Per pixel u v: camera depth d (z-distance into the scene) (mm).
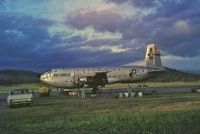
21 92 41250
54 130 18672
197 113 21891
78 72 81062
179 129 16234
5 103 51062
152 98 47781
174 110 26391
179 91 74750
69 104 41656
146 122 19109
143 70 83375
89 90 78188
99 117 22516
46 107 38250
